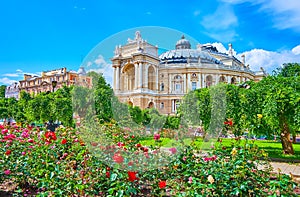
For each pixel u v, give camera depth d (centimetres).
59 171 501
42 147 636
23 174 632
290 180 447
